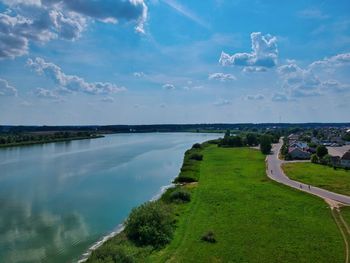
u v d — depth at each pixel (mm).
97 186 91375
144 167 124062
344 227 55375
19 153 173000
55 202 75125
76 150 188625
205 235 50656
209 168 116000
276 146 195625
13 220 62875
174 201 70562
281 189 82625
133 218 51812
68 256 47750
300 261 43500
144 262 42875
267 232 53125
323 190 81375
